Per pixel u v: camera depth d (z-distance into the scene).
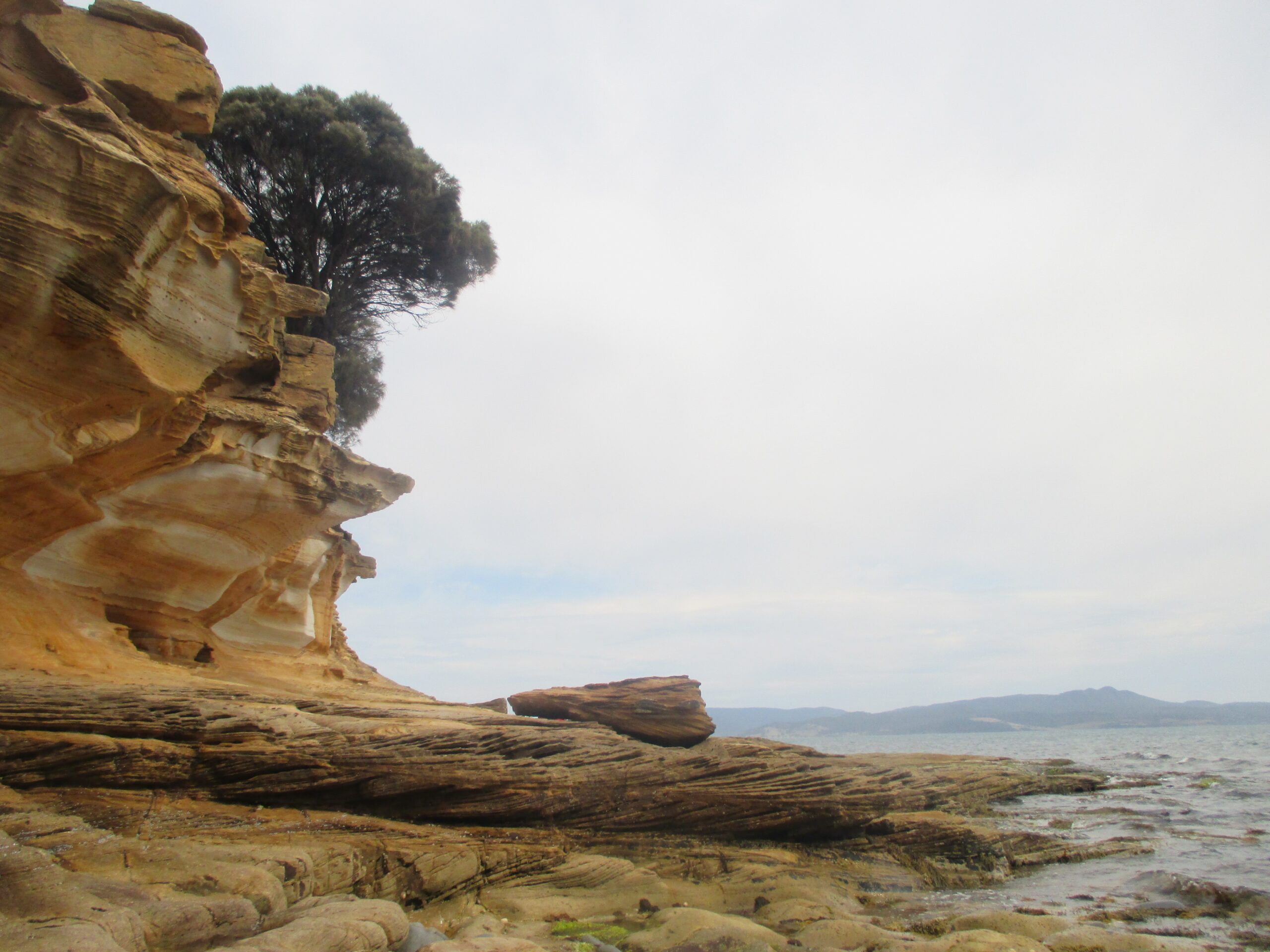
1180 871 15.23
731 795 15.80
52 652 13.41
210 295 12.38
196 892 7.78
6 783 10.47
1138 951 9.63
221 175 26.86
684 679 27.05
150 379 11.54
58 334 10.32
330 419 19.81
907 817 17.00
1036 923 10.68
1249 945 10.26
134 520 15.41
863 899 13.14
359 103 29.30
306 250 28.11
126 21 14.15
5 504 12.40
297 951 6.76
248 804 12.38
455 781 13.97
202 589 17.77
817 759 23.33
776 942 9.97
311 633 22.28
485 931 9.67
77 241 9.88
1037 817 22.70
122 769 11.37
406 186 28.73
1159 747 85.25
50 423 11.25
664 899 12.27
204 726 12.49
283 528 18.25
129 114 13.12
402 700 20.50
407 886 11.00
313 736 13.50
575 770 15.41
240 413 16.12
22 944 5.32
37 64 10.30
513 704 27.48
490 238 31.91
